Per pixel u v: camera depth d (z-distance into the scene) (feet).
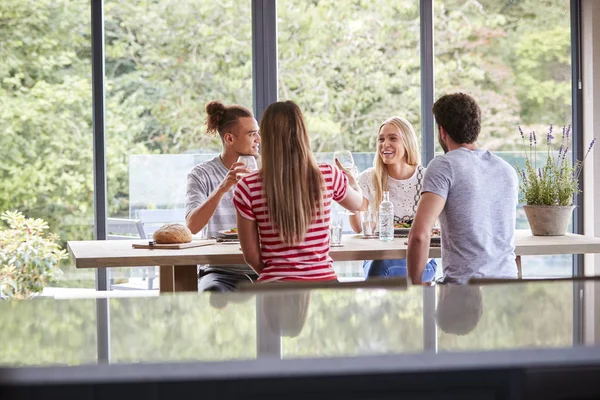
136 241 11.92
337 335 3.27
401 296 4.46
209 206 11.34
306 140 9.31
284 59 16.76
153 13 16.35
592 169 17.28
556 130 17.51
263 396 2.72
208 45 16.53
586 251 11.16
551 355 2.88
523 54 17.39
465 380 2.80
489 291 4.64
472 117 9.75
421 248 9.46
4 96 15.96
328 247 9.58
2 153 15.94
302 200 9.22
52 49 16.07
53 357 2.96
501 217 9.64
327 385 2.74
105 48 16.20
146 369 2.75
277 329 3.43
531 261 17.57
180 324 3.64
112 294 15.87
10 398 2.66
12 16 15.93
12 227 15.75
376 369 2.76
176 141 16.51
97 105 16.17
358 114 17.03
